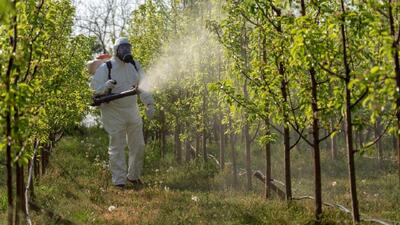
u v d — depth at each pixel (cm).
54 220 928
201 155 2108
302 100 865
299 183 1525
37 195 1198
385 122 842
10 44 639
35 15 697
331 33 760
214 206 1048
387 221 893
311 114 866
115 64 1456
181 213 998
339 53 763
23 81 658
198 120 1844
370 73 592
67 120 1448
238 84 1264
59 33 1313
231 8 1046
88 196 1221
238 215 956
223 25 1172
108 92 1442
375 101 598
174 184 1505
